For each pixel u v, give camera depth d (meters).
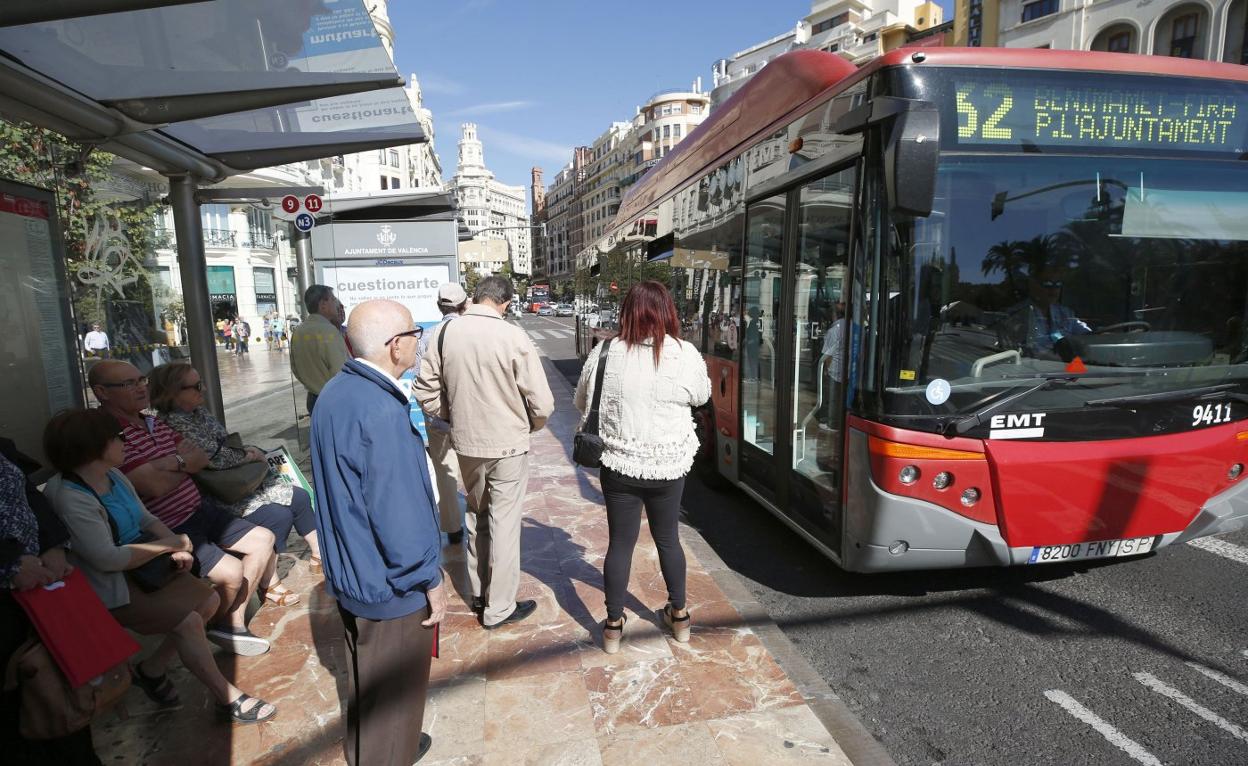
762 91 5.19
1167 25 21.28
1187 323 3.60
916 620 3.83
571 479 6.53
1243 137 3.68
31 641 2.24
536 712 2.94
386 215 8.08
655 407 3.07
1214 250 3.63
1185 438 3.46
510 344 3.35
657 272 8.07
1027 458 3.28
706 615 3.79
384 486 2.07
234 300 32.78
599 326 11.44
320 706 3.03
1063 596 4.03
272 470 4.27
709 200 6.26
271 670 3.32
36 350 3.70
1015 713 2.99
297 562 4.66
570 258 139.25
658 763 2.61
